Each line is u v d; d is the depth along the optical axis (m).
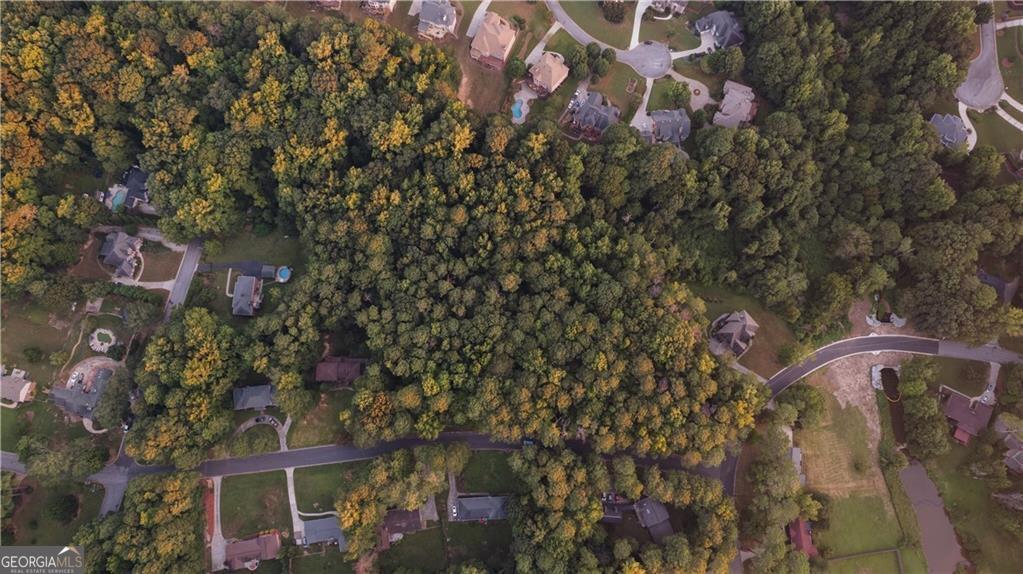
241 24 105.50
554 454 96.75
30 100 99.94
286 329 102.50
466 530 101.00
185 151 104.88
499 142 98.94
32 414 104.31
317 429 104.19
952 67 101.56
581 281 100.81
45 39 99.56
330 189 104.44
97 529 90.44
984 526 100.25
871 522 101.19
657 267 101.38
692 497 93.50
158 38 103.94
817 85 103.31
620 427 93.06
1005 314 97.88
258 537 98.25
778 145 102.94
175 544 90.69
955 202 103.88
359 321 101.62
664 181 102.06
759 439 101.81
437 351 99.56
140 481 92.81
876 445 104.75
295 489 101.56
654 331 96.62
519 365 98.94
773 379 106.62
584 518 91.31
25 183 103.75
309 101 102.94
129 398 101.62
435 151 101.00
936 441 98.88
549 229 101.31
